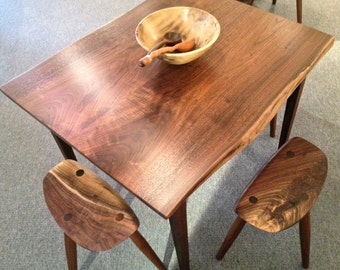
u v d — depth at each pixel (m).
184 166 0.74
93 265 1.28
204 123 0.83
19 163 1.65
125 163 0.76
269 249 1.26
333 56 2.00
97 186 0.97
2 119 1.87
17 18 2.57
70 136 0.83
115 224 0.88
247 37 1.06
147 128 0.83
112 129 0.84
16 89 0.98
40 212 1.46
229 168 1.53
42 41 2.35
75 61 1.05
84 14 2.55
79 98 0.93
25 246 1.35
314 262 1.22
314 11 2.34
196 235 1.33
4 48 2.31
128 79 0.97
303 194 0.91
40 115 0.89
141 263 1.27
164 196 0.69
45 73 1.02
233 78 0.93
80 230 0.88
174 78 0.95
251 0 2.07
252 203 0.90
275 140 1.62
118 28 1.16
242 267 1.23
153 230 1.36
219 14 1.17
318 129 1.65
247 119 0.82
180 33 1.04
